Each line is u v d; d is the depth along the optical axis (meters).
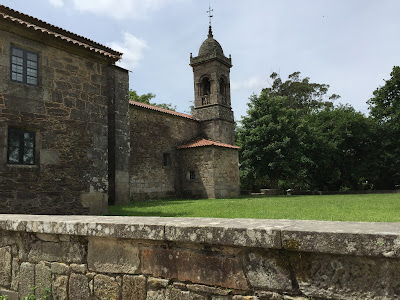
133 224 3.13
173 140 26.92
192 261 2.89
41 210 10.46
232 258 2.72
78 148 11.77
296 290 2.45
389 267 2.14
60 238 3.65
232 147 27.09
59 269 3.62
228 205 15.31
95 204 12.05
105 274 3.33
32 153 10.57
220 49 31.72
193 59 31.17
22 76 10.52
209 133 29.83
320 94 50.19
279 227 2.55
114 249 3.30
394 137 34.59
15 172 9.93
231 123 31.28
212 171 25.14
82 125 12.00
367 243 2.15
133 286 3.15
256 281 2.60
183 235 2.86
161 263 3.04
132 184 22.56
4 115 9.86
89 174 12.01
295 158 31.75
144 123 24.28
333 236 2.26
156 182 24.58
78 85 12.02
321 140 34.62
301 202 16.67
